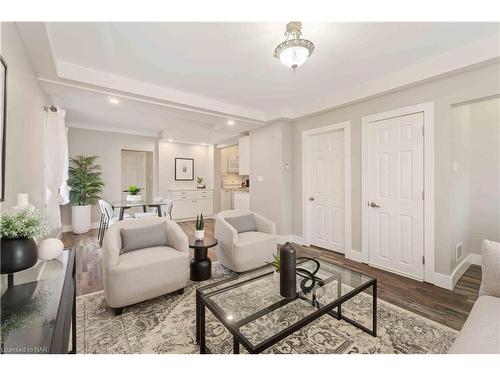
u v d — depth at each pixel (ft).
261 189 15.23
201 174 24.20
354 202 10.77
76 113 14.12
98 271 9.45
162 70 8.61
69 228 16.14
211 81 9.56
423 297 7.38
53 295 3.67
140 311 6.57
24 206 4.35
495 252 4.66
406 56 7.70
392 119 9.39
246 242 9.05
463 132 9.23
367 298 7.30
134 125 17.49
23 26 5.49
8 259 3.51
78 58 7.75
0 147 4.25
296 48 5.98
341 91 10.62
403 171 9.08
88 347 5.12
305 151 13.34
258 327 4.67
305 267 6.88
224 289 5.37
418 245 8.68
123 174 23.02
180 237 7.88
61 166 10.32
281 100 11.83
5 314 3.21
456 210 8.63
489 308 4.17
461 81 7.60
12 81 5.23
